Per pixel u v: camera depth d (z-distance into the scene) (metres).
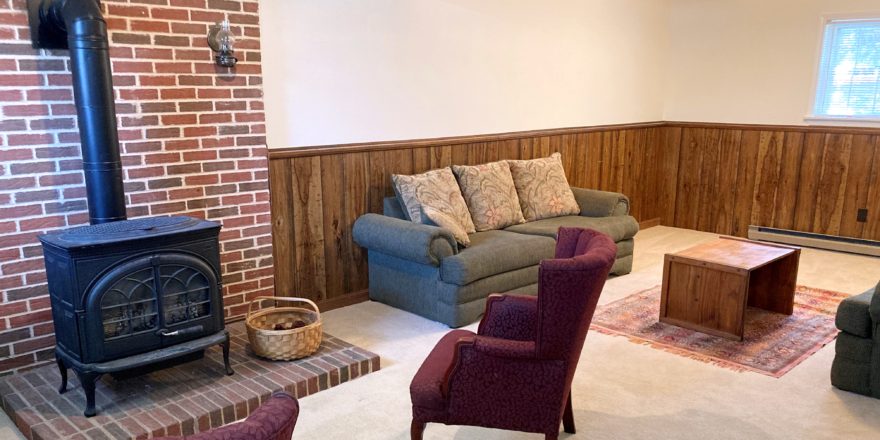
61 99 2.97
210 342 2.84
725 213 6.43
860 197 5.62
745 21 6.09
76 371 2.58
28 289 3.00
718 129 6.35
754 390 3.04
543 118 5.47
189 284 2.78
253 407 2.73
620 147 6.27
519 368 2.19
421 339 3.64
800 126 5.86
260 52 3.60
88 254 2.49
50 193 3.00
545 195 4.88
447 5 4.56
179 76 3.29
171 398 2.72
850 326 2.95
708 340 3.64
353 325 3.87
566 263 2.04
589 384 3.10
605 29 5.87
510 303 2.54
